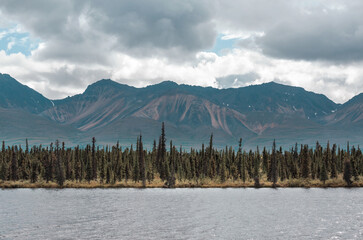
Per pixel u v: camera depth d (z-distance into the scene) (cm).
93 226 8288
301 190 15900
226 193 14850
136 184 17950
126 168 18800
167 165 19100
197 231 7825
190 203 11894
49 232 7675
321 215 9688
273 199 12838
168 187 17350
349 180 17625
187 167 18950
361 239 7238
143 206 11175
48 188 16938
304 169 18788
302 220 9025
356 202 11994
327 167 19688
